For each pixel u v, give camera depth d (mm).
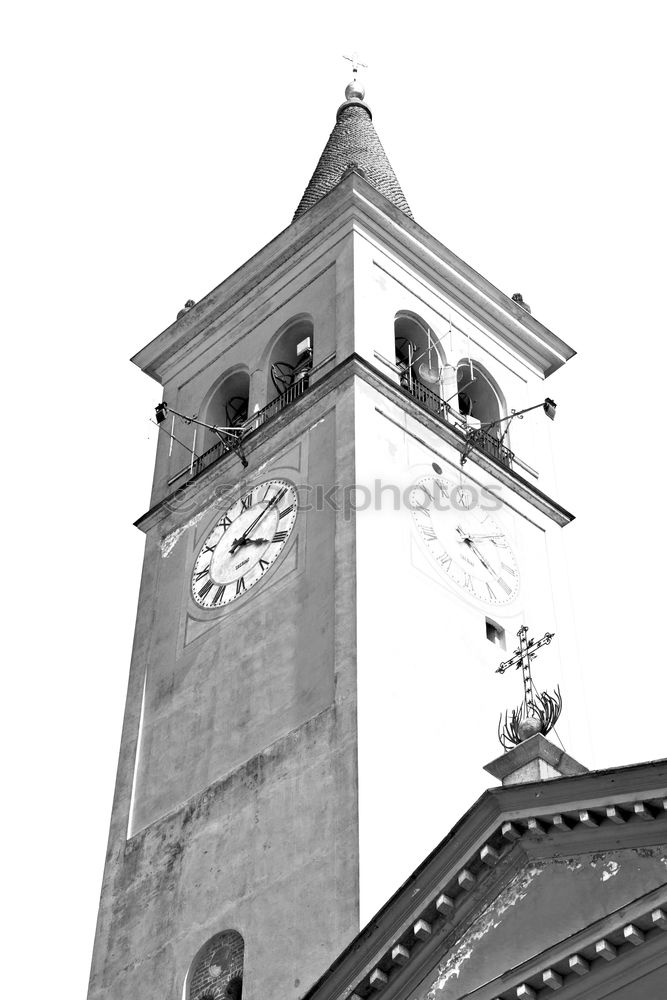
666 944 24312
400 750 37344
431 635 40438
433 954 26797
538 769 29906
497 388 49875
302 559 42031
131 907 39281
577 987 24859
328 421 44281
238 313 51031
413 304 48906
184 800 40219
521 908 26250
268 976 34906
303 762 37719
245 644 41781
